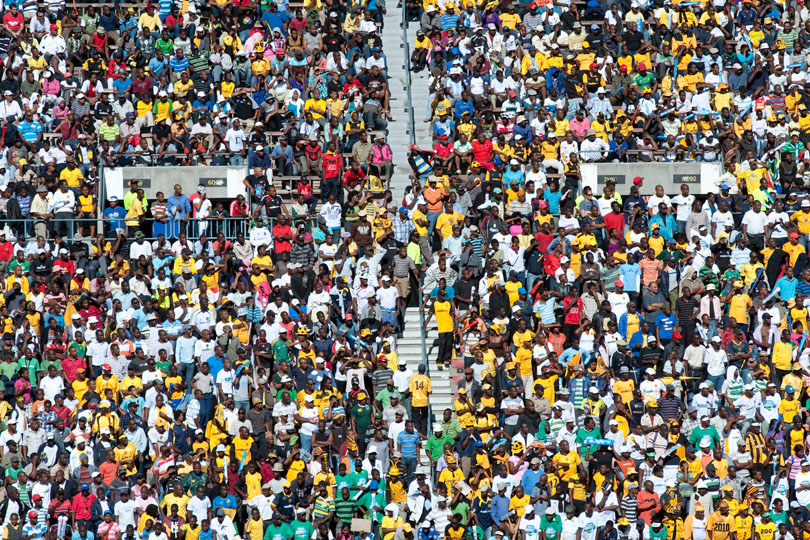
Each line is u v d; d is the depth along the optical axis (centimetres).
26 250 16012
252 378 14600
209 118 17525
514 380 14325
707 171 16900
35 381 14688
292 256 15712
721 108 17925
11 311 15275
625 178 16800
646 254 15662
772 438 14375
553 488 13550
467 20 18738
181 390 14300
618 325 15188
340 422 13925
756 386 14825
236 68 18188
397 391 14262
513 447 13838
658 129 17762
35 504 13288
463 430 13900
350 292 15362
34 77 18012
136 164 16988
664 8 19062
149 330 14875
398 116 18025
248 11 18750
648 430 14112
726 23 19200
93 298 15312
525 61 18400
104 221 16325
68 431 14125
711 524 13562
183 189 16625
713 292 15400
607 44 18650
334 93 17562
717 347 14788
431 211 16075
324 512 13325
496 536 13262
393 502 13538
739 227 16662
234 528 13200
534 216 16300
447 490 13450
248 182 16512
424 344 15012
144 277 15438
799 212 16688
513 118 17450
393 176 17112
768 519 13588
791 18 19325
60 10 18825
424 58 18562
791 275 15838
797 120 18125
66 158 16800
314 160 16725
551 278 15525
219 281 15575
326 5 18862
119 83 18038
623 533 13550
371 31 18712
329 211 16238
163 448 13725
